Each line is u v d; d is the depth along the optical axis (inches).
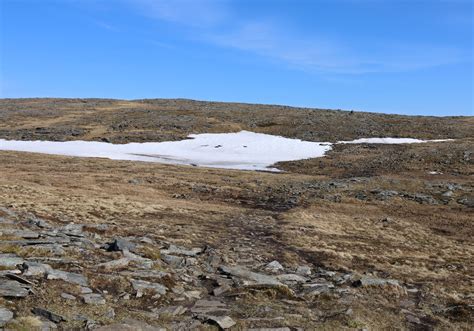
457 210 1690.5
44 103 5782.5
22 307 458.9
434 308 676.7
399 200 1820.9
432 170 2434.8
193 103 6003.9
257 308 564.7
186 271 701.9
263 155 3144.7
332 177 2406.5
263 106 5723.4
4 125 4045.3
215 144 3417.8
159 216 1320.1
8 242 677.3
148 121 4109.3
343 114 4758.9
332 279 779.4
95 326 444.8
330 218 1494.8
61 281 543.5
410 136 3631.9
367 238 1238.9
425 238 1289.4
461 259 1067.9
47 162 2503.7
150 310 521.7
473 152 2714.1
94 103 5895.7
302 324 525.7
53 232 814.5
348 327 537.3
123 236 930.7
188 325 488.4
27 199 1349.7
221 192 1950.1
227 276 700.7
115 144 3351.4
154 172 2338.8
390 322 587.5
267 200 1819.6
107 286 568.4
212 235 1093.8
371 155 2950.3
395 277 845.8
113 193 1720.0
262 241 1087.6
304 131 3823.8
